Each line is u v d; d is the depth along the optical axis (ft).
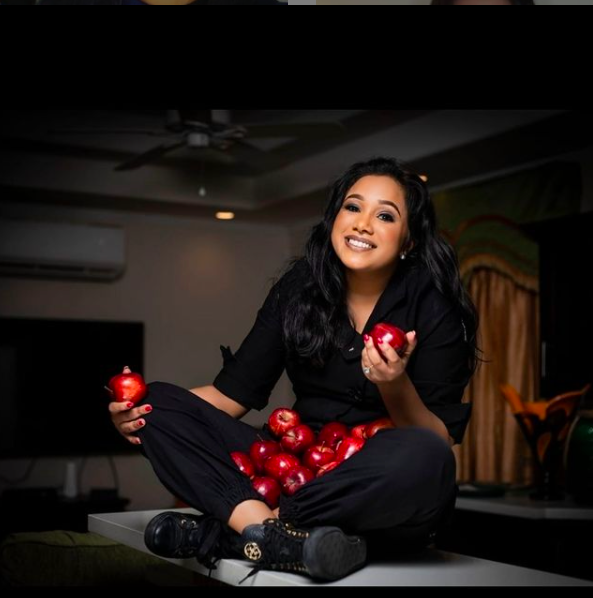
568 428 11.80
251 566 4.81
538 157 17.12
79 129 13.78
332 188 5.92
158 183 21.43
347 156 18.98
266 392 6.41
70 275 21.81
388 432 4.80
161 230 23.61
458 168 18.08
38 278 21.89
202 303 24.00
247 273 24.70
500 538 11.55
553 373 13.55
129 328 22.63
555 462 11.95
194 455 5.35
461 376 5.71
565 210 16.16
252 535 4.81
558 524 10.87
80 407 21.99
